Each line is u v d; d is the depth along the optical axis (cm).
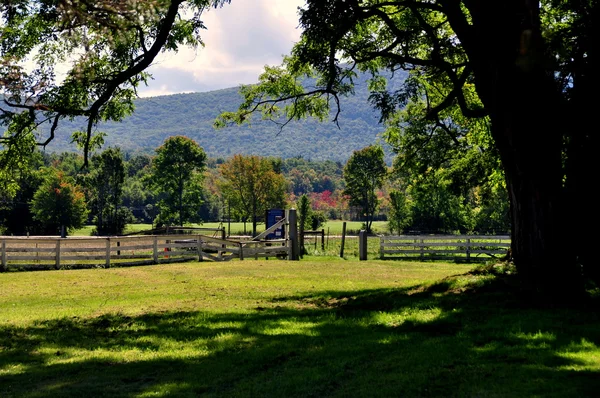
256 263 2769
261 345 1085
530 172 1362
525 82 1305
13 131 1658
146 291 1911
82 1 946
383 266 2688
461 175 3456
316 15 1550
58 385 875
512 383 740
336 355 974
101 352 1096
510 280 1399
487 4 1329
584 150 1334
